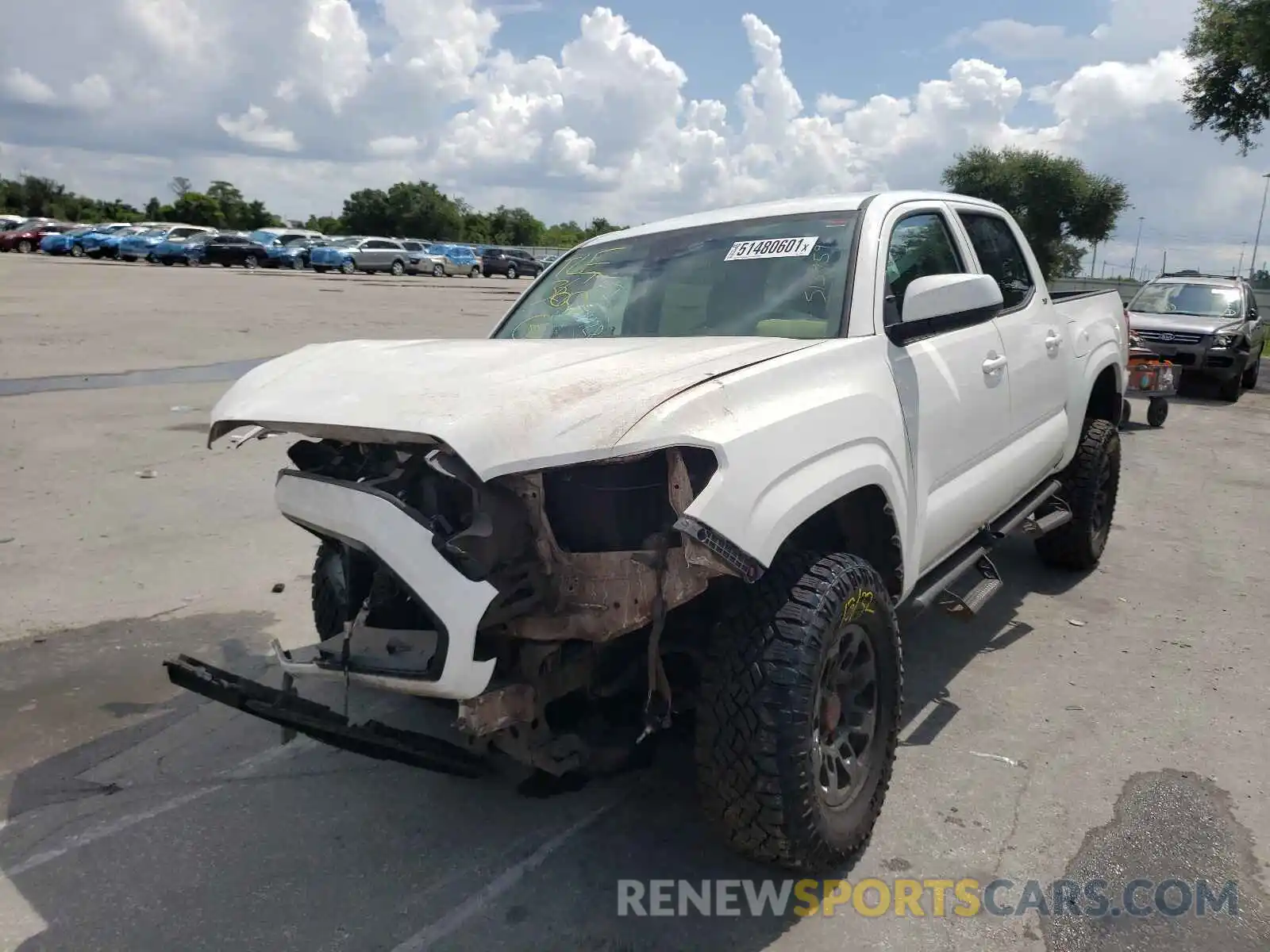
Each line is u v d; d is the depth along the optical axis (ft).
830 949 9.06
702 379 9.00
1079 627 16.98
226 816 11.28
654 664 8.66
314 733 9.38
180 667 9.57
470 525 8.46
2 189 318.65
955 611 12.90
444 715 13.29
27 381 39.04
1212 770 12.20
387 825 11.09
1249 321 51.93
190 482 25.26
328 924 9.41
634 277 13.44
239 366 44.83
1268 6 73.20
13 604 17.33
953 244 14.24
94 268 121.60
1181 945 9.09
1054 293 19.81
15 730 13.21
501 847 10.62
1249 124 81.25
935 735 13.08
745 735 8.87
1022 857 10.44
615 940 9.16
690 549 8.21
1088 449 18.65
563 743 9.48
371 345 11.63
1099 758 12.49
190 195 330.75
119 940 9.21
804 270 12.13
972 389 13.12
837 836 9.51
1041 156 152.56
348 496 8.70
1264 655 15.78
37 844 10.73
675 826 11.01
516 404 8.45
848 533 11.07
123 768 12.33
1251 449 34.81
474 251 175.83
